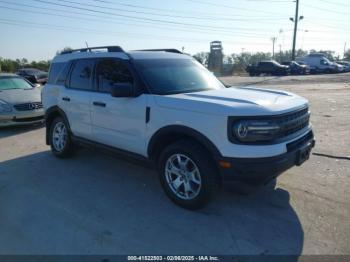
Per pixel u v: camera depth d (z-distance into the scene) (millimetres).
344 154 6004
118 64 4793
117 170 5465
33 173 5383
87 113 5215
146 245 3350
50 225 3746
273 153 3488
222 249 3264
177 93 4344
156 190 4652
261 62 37156
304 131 4133
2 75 10289
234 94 4191
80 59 5559
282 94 4402
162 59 4949
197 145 3832
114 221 3816
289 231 3531
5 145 7215
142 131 4336
